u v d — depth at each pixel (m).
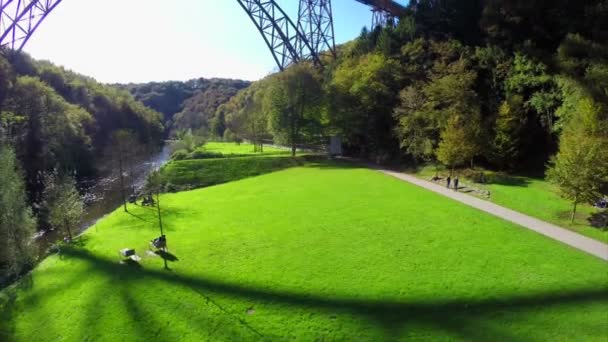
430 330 12.93
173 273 18.39
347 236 22.20
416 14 63.62
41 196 41.03
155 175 37.00
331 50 72.25
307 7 64.94
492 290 15.12
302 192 35.28
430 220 24.36
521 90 39.78
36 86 55.59
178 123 168.50
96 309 15.62
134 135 64.88
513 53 42.69
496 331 12.67
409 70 53.31
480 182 35.00
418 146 43.31
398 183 37.12
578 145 22.55
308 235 22.78
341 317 13.93
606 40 36.22
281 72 60.75
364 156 59.28
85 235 26.42
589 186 21.89
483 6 52.12
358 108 55.97
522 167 39.31
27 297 17.41
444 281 16.05
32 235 23.12
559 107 34.84
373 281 16.41
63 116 57.38
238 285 16.75
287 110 59.25
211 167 52.59
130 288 17.06
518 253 18.48
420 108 43.97
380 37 62.56
